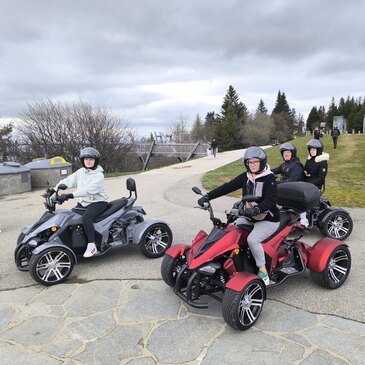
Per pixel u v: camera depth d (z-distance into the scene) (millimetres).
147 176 17422
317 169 6641
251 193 4234
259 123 79375
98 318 4137
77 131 27469
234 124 75125
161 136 39062
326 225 6387
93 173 5570
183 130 81750
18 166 13836
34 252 4918
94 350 3555
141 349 3547
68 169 15664
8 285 5090
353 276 4973
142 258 5969
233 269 4070
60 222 5270
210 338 3678
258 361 3293
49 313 4281
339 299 4344
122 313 4227
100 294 4719
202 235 4355
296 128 119625
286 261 4715
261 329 3795
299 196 4793
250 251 4258
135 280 5105
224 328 3846
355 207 9023
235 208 4738
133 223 6078
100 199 5613
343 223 6574
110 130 28484
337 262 4738
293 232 6906
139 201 10938
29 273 5418
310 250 4648
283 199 4953
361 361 3234
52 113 27469
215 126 77625
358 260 5504
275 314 4070
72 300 4586
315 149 6648
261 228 4188
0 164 13641
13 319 4168
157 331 3836
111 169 29703
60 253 5090
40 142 27250
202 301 4430
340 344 3480
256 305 3926
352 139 33594
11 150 27641
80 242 5414
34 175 14875
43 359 3443
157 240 6066
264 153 4133
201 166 21906
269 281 4312
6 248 6777
